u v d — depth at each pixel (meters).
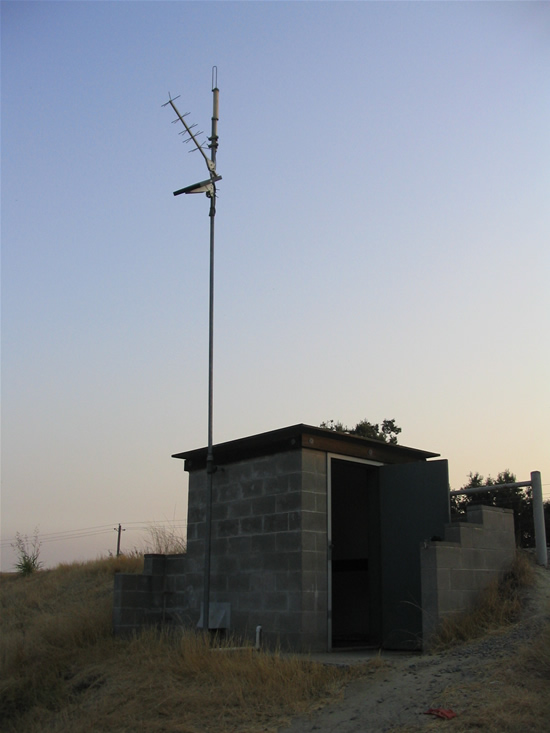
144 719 9.03
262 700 8.93
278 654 10.16
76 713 10.02
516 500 26.02
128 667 11.17
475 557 10.90
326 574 11.74
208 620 12.07
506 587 11.01
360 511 14.08
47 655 12.77
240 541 12.62
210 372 13.10
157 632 13.24
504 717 7.02
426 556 10.42
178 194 13.51
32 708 10.92
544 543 12.22
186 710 9.03
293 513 11.78
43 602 19.41
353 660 10.05
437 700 7.89
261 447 12.60
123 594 13.70
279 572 11.79
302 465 11.85
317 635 11.40
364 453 12.67
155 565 14.16
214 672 9.91
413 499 12.11
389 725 7.58
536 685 7.70
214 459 13.53
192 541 13.73
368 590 13.50
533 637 9.10
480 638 9.74
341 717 8.07
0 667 12.49
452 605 10.35
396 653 11.09
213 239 13.54
